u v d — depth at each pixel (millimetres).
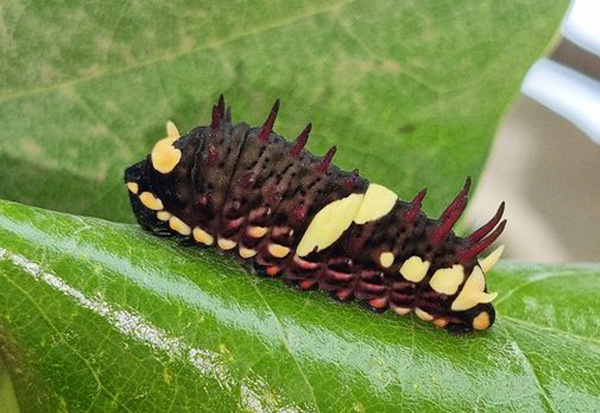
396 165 162
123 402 132
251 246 142
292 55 157
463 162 163
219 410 132
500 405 139
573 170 259
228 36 156
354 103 159
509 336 147
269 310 138
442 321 144
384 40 158
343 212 142
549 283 159
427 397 137
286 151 144
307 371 135
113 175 158
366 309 145
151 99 157
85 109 156
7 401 132
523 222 247
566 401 141
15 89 154
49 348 131
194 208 141
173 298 134
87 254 134
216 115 144
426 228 144
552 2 158
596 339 153
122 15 153
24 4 151
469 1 157
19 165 156
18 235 132
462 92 160
